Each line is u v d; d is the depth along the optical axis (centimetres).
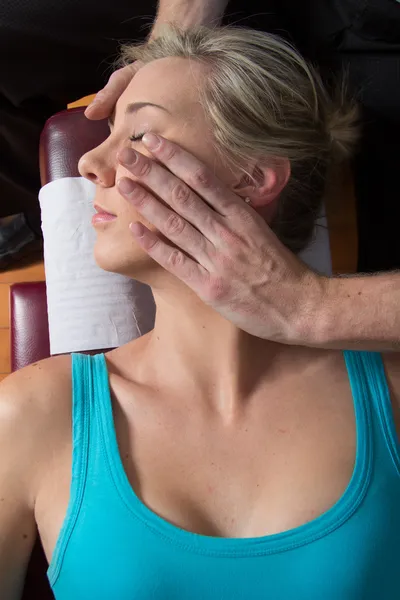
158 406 80
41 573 94
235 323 75
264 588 69
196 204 69
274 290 72
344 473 76
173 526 71
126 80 89
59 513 75
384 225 134
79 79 134
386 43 117
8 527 77
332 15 116
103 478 74
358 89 120
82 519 73
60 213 111
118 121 78
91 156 76
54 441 78
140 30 126
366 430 79
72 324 111
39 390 79
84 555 72
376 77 119
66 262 112
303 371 84
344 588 70
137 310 114
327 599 70
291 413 81
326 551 71
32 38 122
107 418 78
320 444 78
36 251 168
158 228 71
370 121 123
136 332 113
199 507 74
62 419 78
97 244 76
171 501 74
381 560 72
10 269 168
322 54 121
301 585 70
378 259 137
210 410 80
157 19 108
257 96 75
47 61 128
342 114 91
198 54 76
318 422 80
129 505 72
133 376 84
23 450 77
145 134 71
